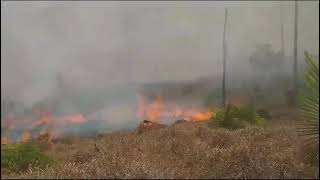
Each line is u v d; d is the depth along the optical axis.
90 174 13.50
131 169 13.72
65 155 23.47
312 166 12.19
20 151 19.64
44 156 20.17
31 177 14.15
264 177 12.23
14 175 16.53
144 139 23.36
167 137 23.17
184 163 16.19
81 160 19.38
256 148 17.17
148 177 12.81
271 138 21.06
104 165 14.88
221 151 16.62
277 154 15.74
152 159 17.70
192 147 19.09
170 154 18.58
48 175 14.16
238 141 20.06
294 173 12.31
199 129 23.77
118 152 19.72
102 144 24.88
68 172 14.12
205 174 13.32
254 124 28.59
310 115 10.95
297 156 13.83
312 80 10.77
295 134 21.16
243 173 12.61
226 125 27.17
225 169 13.48
